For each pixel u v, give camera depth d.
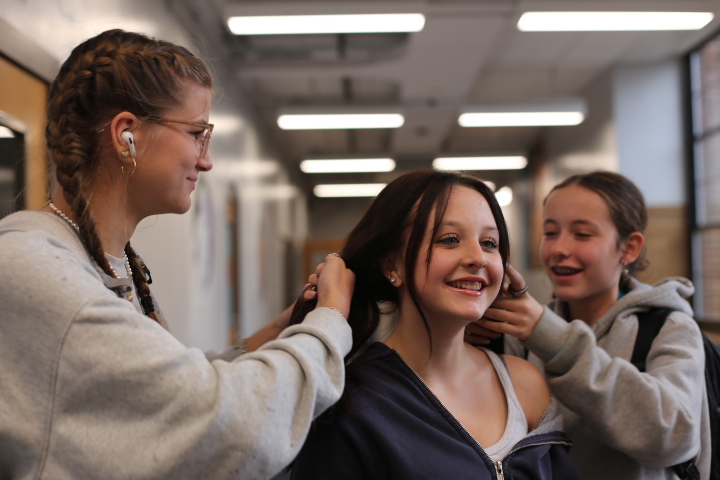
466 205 1.04
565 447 1.15
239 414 0.73
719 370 1.34
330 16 3.98
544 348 1.19
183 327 4.02
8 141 1.94
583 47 5.80
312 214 14.16
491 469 0.99
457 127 8.91
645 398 1.14
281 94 7.24
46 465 0.74
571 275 1.43
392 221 1.07
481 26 4.76
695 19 4.14
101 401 0.74
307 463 0.98
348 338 0.91
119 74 0.88
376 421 0.98
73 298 0.74
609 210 1.40
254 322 6.97
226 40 5.18
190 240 4.22
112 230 0.93
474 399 1.11
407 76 5.96
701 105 5.91
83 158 0.89
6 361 0.75
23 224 0.84
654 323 1.38
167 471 0.71
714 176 5.73
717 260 5.67
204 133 0.99
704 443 1.28
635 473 1.27
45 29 2.20
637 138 6.16
